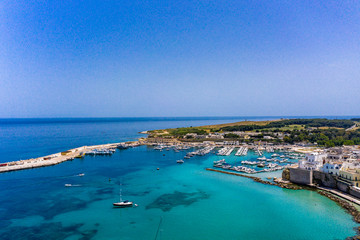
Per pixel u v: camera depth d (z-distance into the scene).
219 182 136.50
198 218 90.56
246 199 109.50
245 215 92.94
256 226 84.38
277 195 114.25
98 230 81.50
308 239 75.94
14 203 104.62
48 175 153.38
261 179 141.88
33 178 145.62
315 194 115.31
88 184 133.00
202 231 81.00
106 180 141.12
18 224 85.50
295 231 80.81
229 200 108.50
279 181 135.38
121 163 193.75
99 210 97.62
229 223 86.75
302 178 129.00
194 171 164.00
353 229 81.31
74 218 90.38
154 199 110.06
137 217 91.44
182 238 76.56
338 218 89.75
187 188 125.88
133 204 103.56
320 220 88.19
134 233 79.69
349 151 191.75
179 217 91.44
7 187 127.38
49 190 122.56
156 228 83.12
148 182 137.00
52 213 94.69
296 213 94.31
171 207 100.81
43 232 79.94
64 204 103.75
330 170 123.38
